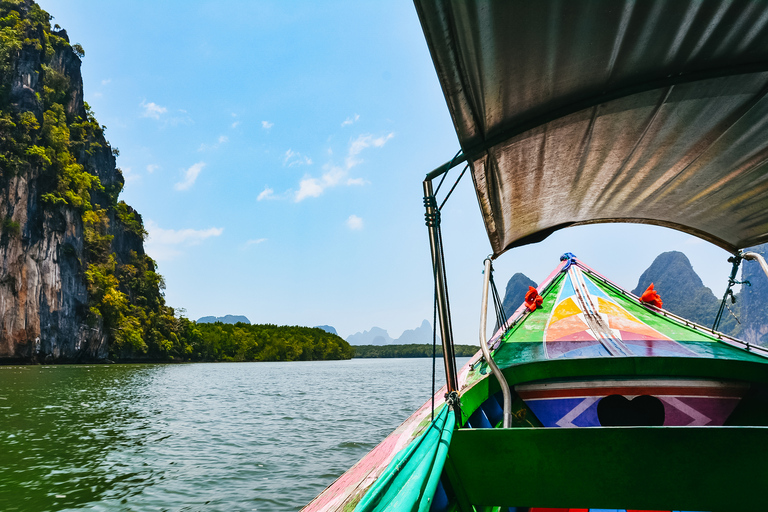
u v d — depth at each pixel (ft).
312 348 555.69
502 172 10.94
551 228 17.44
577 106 9.23
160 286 392.88
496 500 6.52
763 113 10.48
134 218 424.46
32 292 234.99
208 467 33.88
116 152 422.00
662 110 10.18
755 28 7.91
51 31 336.90
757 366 11.98
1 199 227.40
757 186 13.73
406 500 4.30
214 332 438.81
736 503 6.02
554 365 12.82
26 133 253.85
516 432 6.51
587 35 7.45
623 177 13.43
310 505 5.94
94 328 271.90
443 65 7.10
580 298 20.67
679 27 7.73
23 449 39.91
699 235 18.02
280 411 66.74
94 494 27.45
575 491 6.34
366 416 60.90
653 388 12.80
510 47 7.22
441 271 8.16
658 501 6.16
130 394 94.27
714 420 12.85
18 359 228.84
